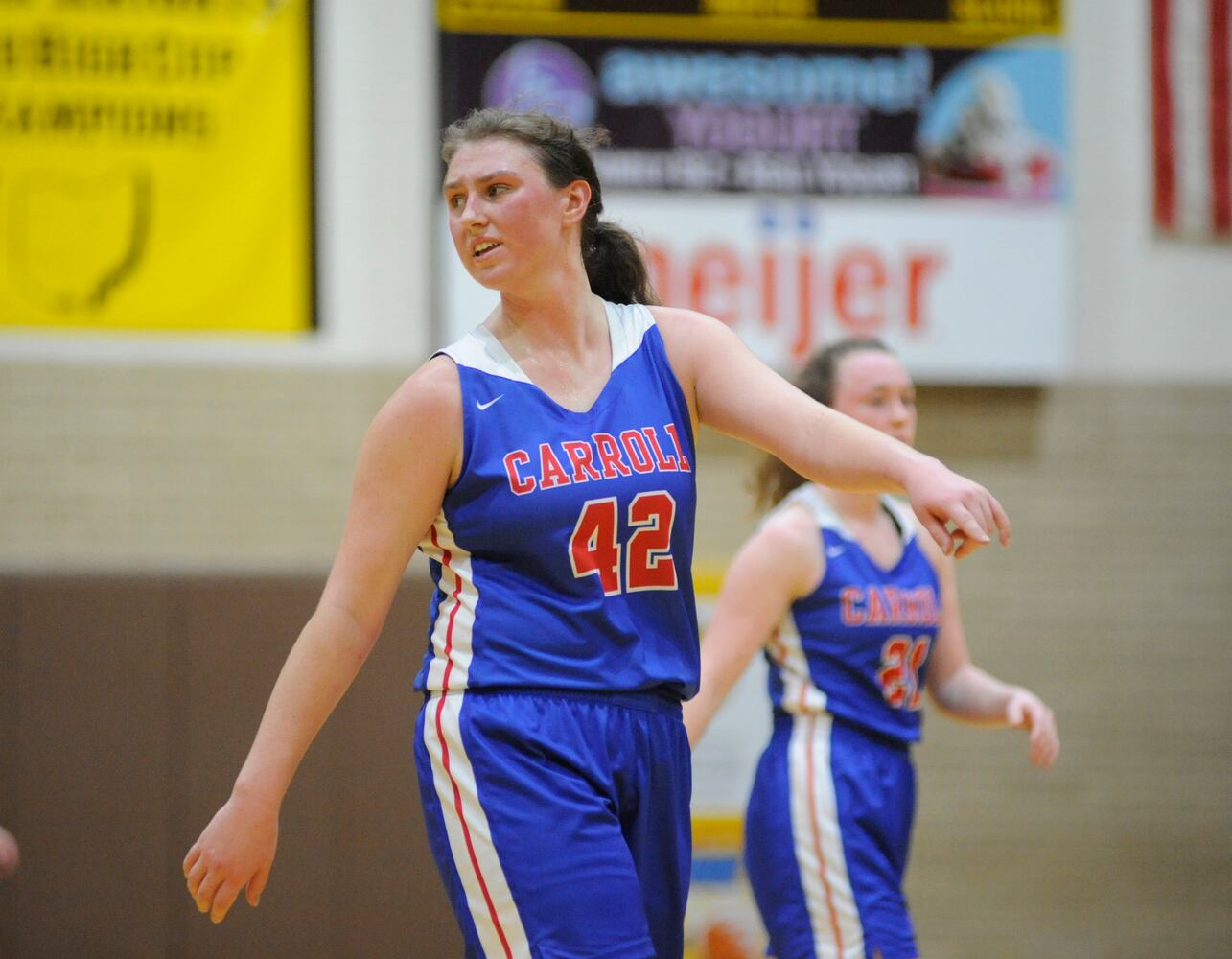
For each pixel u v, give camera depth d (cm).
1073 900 2341
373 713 1664
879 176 2316
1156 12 2398
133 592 1686
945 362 2330
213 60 2228
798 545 1120
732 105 2288
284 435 2255
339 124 2266
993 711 1190
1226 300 2416
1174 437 2397
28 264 2200
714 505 2312
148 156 2217
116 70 2208
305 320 2261
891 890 1097
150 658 1681
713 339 772
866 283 2312
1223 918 2356
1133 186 2406
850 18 2306
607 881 680
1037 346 2347
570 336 747
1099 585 2377
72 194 2203
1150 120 2405
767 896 1116
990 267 2338
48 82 2192
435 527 732
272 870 1639
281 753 704
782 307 2298
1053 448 2370
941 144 2325
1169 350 2405
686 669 741
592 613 707
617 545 714
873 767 1112
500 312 758
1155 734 2372
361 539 716
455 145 745
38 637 1670
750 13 2291
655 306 821
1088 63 2397
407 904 1648
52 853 1647
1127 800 2359
